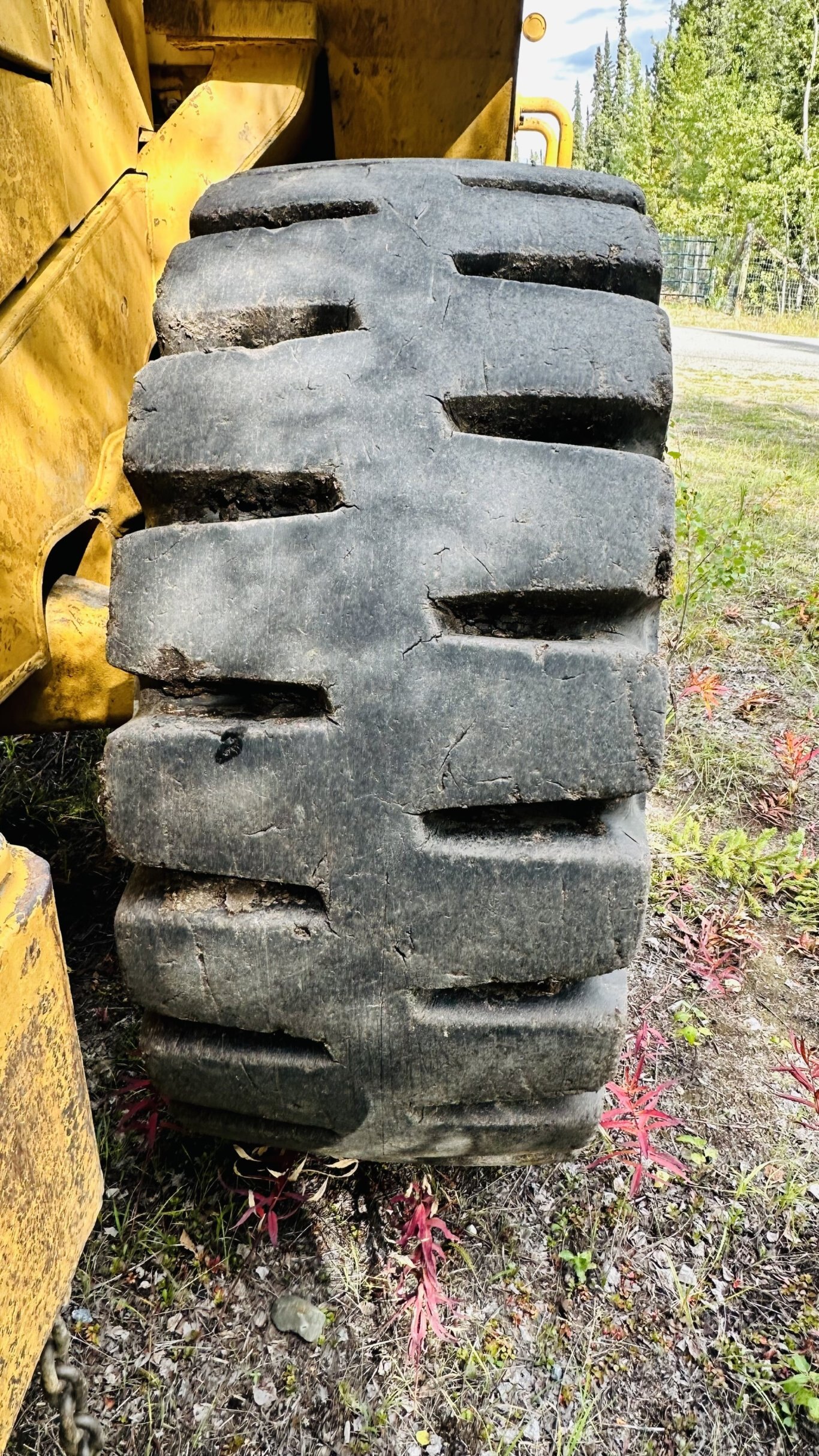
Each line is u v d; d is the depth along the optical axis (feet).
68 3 4.08
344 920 3.84
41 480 4.04
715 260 75.25
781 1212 5.71
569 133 12.27
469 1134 4.34
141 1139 5.66
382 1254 5.23
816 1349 4.99
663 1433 4.64
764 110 81.35
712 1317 5.13
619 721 3.80
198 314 4.25
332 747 3.75
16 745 9.64
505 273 4.29
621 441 4.20
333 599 3.77
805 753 9.78
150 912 4.00
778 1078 6.64
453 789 3.75
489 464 3.85
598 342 4.06
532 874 3.80
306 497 3.98
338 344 4.00
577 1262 5.26
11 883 2.56
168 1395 4.60
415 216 4.30
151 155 5.22
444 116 5.95
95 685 4.62
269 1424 4.53
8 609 3.86
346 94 5.85
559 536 3.82
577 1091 4.18
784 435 22.63
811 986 7.53
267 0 5.13
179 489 4.08
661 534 3.94
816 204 79.00
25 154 3.68
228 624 3.84
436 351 3.96
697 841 8.88
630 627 4.07
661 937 7.91
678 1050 6.81
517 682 3.76
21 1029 2.44
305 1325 4.85
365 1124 4.26
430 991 4.00
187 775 3.84
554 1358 4.87
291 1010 3.97
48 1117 2.62
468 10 5.51
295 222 4.46
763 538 15.23
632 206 4.81
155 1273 5.08
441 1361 4.82
